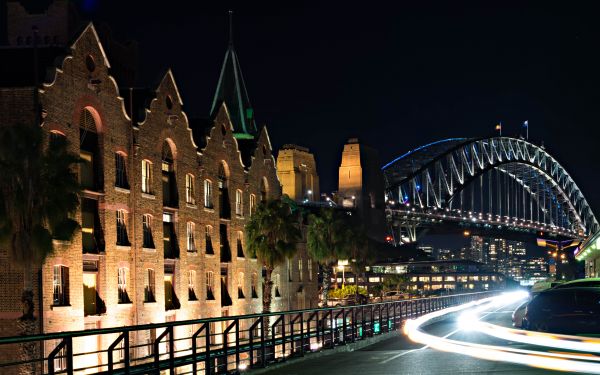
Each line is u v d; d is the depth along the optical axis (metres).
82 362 40.34
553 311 30.55
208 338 22.28
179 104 53.06
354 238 104.81
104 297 42.94
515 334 33.56
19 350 35.31
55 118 39.09
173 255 52.00
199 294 55.38
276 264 62.62
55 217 33.78
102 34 54.59
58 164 34.25
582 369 21.06
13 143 33.28
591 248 78.31
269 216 62.44
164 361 22.11
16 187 33.28
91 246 42.50
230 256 61.56
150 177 48.81
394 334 42.44
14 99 37.75
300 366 26.66
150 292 48.12
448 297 67.94
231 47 96.19
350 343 34.62
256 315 25.53
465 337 35.97
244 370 24.36
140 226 46.88
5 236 33.25
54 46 42.41
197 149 56.00
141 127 47.44
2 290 37.00
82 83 41.56
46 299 37.34
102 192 43.09
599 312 29.75
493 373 20.64
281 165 173.50
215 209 58.81
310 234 84.06
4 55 41.56
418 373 21.44
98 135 43.41
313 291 83.12
